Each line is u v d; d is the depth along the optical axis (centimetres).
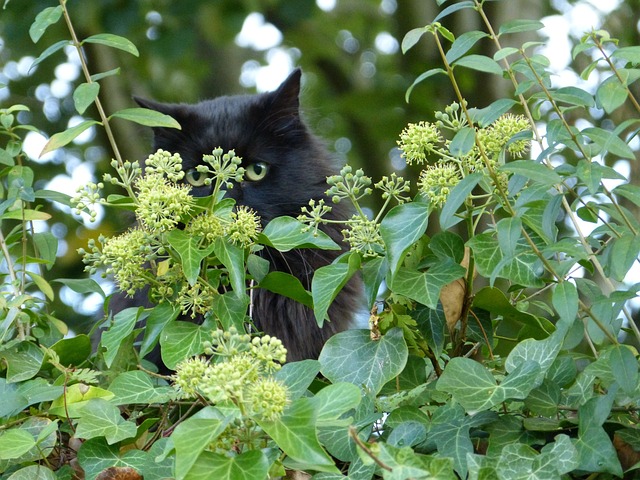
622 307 218
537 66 229
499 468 190
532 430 214
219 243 234
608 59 215
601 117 608
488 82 836
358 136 1005
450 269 239
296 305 384
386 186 250
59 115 891
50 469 226
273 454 190
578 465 195
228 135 406
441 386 215
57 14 279
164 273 250
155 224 229
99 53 862
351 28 1148
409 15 955
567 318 201
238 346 199
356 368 234
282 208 410
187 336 234
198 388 200
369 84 1071
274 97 416
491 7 825
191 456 174
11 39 842
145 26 888
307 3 938
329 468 192
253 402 182
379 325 241
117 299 425
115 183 242
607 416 203
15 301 280
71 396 232
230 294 240
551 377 227
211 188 398
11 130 336
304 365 215
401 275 239
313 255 393
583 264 245
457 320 249
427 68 923
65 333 311
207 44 1109
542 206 233
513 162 209
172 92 1047
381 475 217
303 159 422
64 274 748
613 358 203
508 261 211
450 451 211
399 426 211
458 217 243
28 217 309
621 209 225
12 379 249
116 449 222
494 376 223
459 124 240
